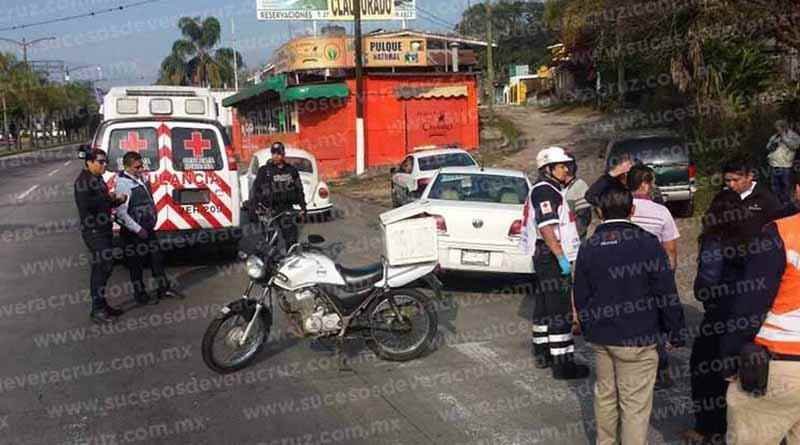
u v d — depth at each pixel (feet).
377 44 87.30
